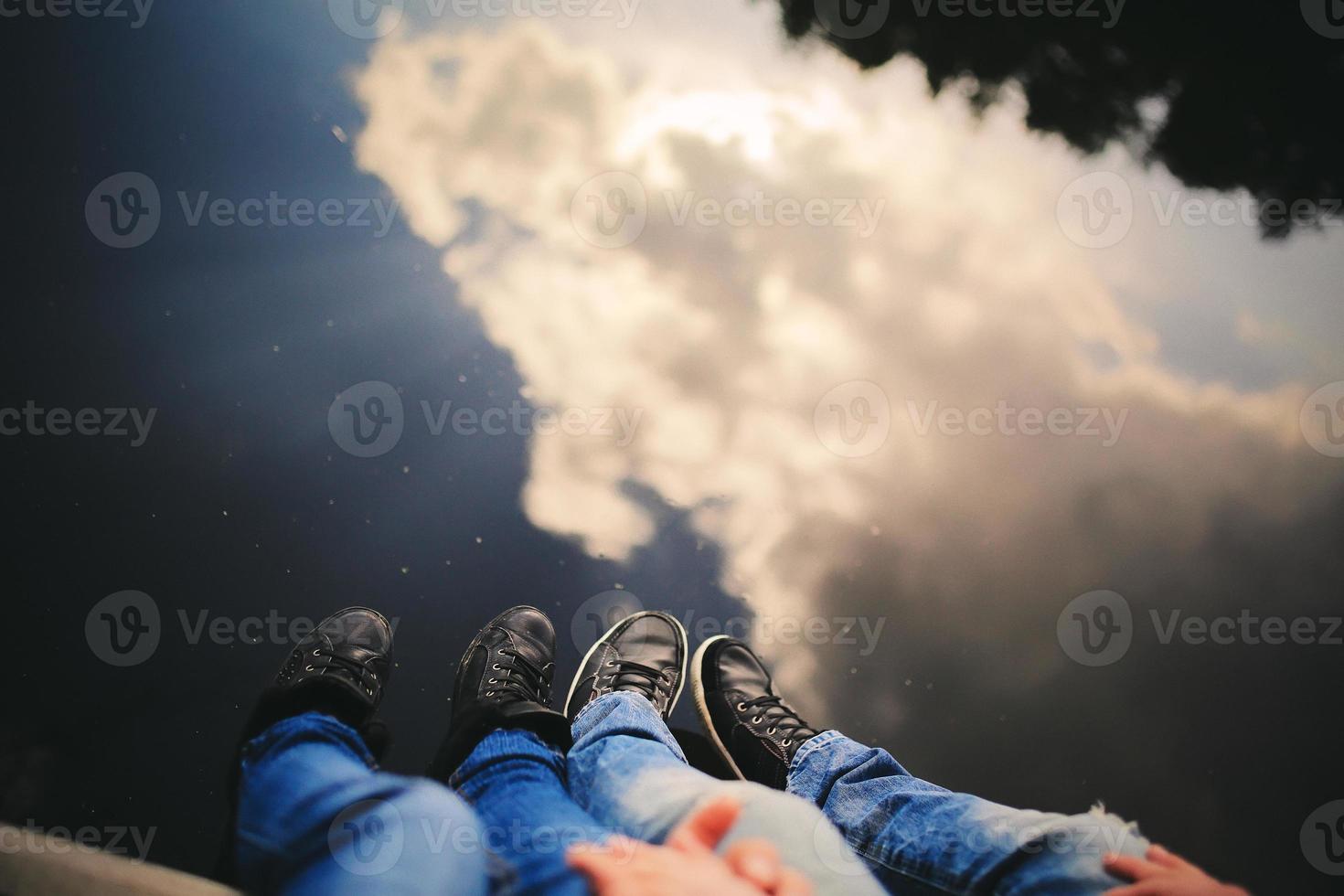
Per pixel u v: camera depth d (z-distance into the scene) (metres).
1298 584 1.55
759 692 1.42
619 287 1.74
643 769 0.97
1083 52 1.89
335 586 1.50
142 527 1.50
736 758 1.36
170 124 1.79
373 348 1.67
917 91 1.89
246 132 1.80
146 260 1.69
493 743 1.00
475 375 1.67
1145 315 1.74
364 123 1.84
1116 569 1.57
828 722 1.47
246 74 1.85
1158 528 1.59
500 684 1.30
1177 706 1.47
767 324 1.72
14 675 1.39
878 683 1.50
